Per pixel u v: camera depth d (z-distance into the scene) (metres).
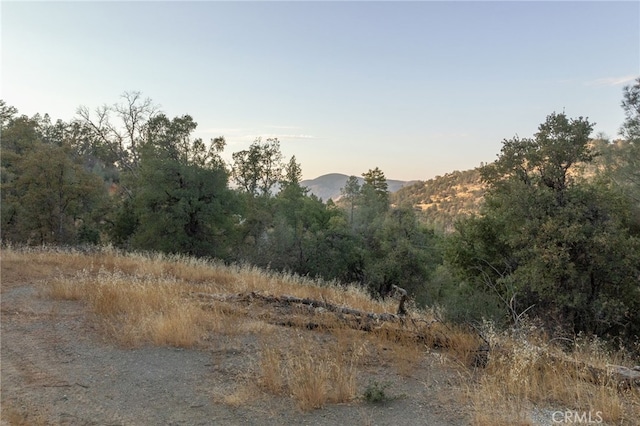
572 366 4.89
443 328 6.45
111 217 31.45
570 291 11.29
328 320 7.00
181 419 3.77
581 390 4.38
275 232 28.48
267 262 26.86
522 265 13.83
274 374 4.56
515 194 12.75
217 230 28.44
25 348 5.59
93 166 49.69
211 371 4.98
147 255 15.18
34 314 7.28
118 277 9.12
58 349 5.61
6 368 4.87
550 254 11.05
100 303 7.41
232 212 28.22
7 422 3.58
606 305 10.62
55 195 25.17
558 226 11.40
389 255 28.41
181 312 6.64
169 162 25.41
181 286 9.50
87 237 27.66
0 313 7.26
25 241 25.52
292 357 5.11
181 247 25.81
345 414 3.92
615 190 13.15
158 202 26.30
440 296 22.95
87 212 29.20
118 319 6.89
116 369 4.99
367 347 5.93
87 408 3.96
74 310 7.61
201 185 26.64
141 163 27.30
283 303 8.22
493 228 14.78
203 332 6.41
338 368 4.63
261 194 37.38
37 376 4.68
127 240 28.94
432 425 3.71
